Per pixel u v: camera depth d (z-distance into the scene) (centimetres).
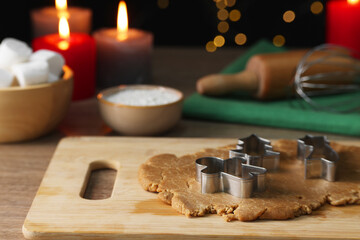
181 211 72
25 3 142
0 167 85
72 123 99
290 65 103
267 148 81
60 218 71
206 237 69
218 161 77
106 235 69
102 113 93
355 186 76
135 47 111
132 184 78
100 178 83
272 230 70
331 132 95
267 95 104
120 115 91
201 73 122
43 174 84
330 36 116
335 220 71
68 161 83
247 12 151
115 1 149
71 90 93
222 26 148
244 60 119
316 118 95
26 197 79
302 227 70
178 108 93
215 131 96
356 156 83
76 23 113
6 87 88
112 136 94
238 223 71
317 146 84
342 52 111
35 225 70
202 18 152
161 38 157
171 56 134
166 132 95
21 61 92
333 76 105
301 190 75
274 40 154
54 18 112
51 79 91
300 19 152
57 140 93
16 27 144
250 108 99
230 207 72
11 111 88
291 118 96
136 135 93
